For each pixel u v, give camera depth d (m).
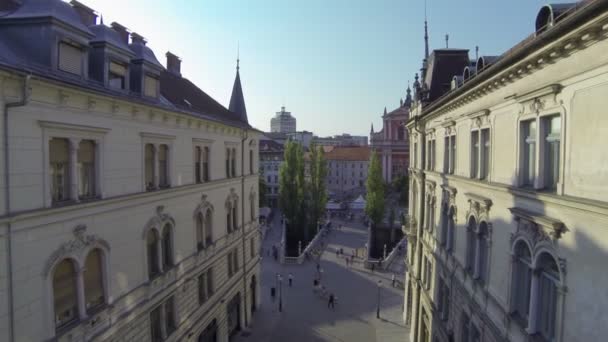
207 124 21.25
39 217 10.45
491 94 12.54
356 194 105.50
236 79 34.31
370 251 49.69
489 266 12.52
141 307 15.24
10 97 9.63
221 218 23.77
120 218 14.00
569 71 8.22
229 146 25.09
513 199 10.82
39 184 10.55
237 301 27.19
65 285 11.66
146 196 15.49
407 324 28.95
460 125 15.91
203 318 21.16
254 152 30.61
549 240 8.89
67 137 11.48
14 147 9.80
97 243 12.77
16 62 10.09
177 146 18.14
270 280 39.28
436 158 20.36
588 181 7.61
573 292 8.05
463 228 15.34
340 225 67.00
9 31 11.89
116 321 13.75
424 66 27.11
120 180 14.02
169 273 17.33
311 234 56.56
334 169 113.56
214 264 22.70
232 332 26.36
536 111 9.62
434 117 20.70
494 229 12.19
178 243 18.27
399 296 35.09
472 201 14.05
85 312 12.30
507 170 11.37
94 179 12.88
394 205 74.88
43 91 10.55
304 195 54.78
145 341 15.75
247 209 28.89
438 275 19.45
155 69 17.08
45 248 10.74
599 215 7.17
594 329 7.36
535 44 8.73
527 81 10.12
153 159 16.34
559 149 8.84
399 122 86.25
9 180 9.67
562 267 8.38
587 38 7.39
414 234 25.72
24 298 10.14
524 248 10.45
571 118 8.18
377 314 30.39
